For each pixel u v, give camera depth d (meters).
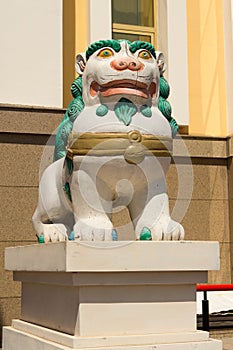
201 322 6.53
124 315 3.72
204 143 8.27
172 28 8.46
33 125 7.32
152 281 3.77
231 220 8.20
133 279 3.73
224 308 6.79
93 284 3.64
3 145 7.21
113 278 3.69
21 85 7.44
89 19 8.12
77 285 3.62
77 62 4.25
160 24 8.67
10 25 7.48
